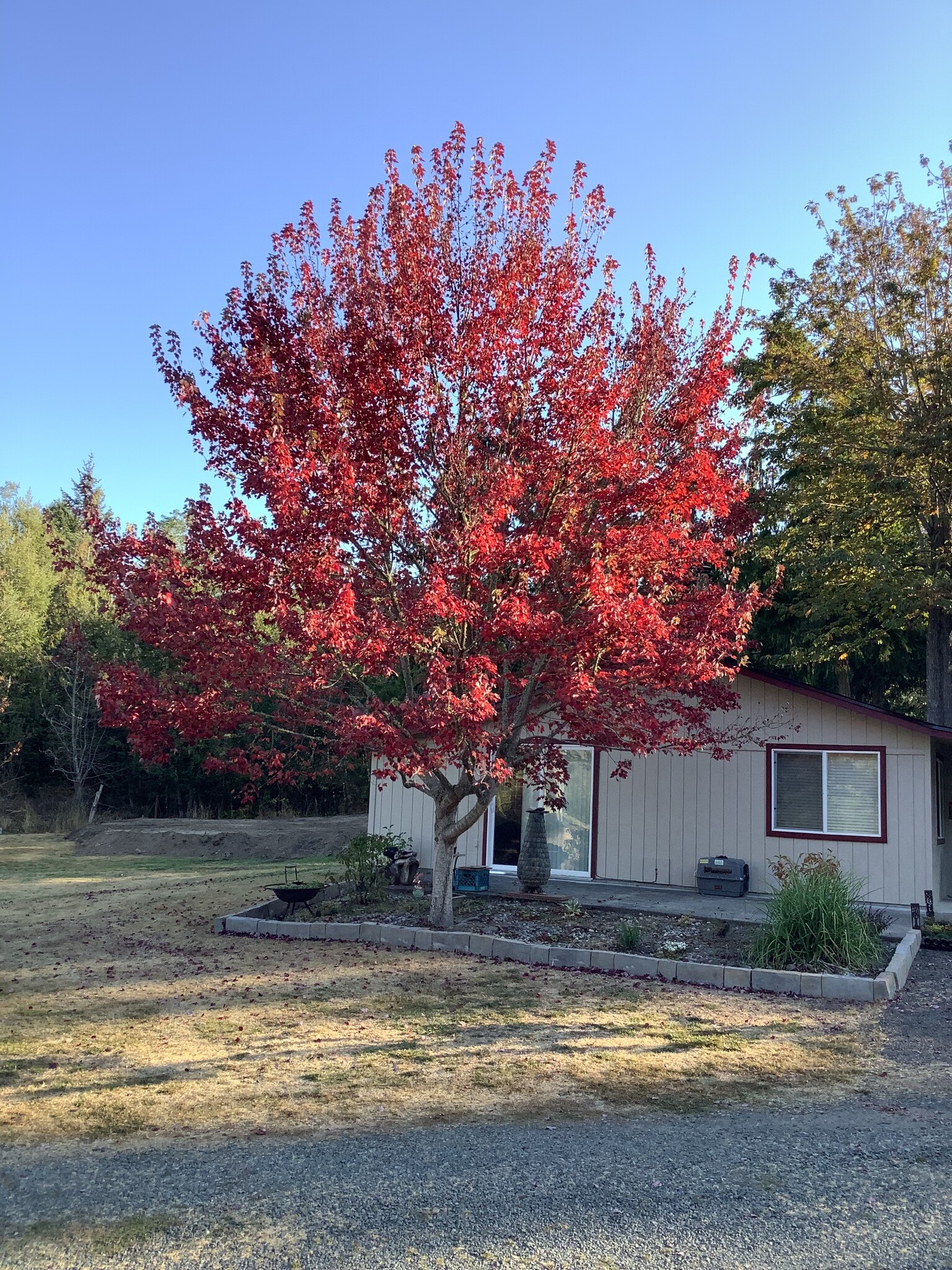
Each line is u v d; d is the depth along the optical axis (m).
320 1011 7.73
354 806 33.34
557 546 8.91
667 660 9.34
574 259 9.95
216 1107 5.52
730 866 14.03
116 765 32.91
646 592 10.24
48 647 33.91
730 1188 4.38
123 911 13.21
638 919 11.84
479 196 9.80
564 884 15.21
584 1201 4.24
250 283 9.88
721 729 14.84
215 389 9.85
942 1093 5.82
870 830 13.76
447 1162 4.69
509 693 11.12
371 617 8.70
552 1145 4.91
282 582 8.91
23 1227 4.03
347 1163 4.68
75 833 25.92
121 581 9.77
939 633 20.17
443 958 9.87
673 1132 5.10
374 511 9.43
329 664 9.02
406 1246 3.84
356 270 9.84
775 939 9.31
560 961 9.65
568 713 10.41
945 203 20.75
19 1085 5.95
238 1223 4.05
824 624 22.52
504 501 8.83
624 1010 7.84
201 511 9.42
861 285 21.12
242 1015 7.59
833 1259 3.72
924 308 20.34
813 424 20.25
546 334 9.55
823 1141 4.97
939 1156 4.76
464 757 10.62
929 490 19.42
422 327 9.40
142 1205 4.24
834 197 21.59
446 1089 5.84
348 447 9.31
